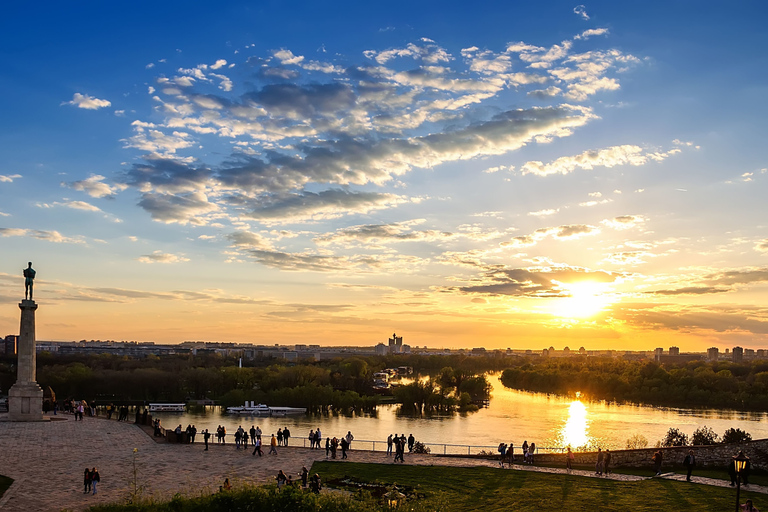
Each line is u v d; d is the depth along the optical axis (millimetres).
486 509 39656
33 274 80062
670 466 53031
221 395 177500
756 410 163625
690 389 186375
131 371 185375
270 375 183000
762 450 51406
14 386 77562
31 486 43062
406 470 50344
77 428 70188
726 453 52375
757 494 42125
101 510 34938
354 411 158250
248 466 51125
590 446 97875
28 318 79062
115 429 70000
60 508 37906
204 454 56250
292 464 52219
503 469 50875
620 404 181125
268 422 126562
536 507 39906
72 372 162000
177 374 175750
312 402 154125
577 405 178000
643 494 42500
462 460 55625
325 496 34812
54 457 53312
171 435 63094
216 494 35844
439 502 34969
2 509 37406
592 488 44375
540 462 55062
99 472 47844
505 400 195750
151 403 157250
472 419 141375
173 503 35594
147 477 46469
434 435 112625
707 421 138000
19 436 63750
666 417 146500
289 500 34344
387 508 32844
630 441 103500
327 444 56688
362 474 48875
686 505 39594
